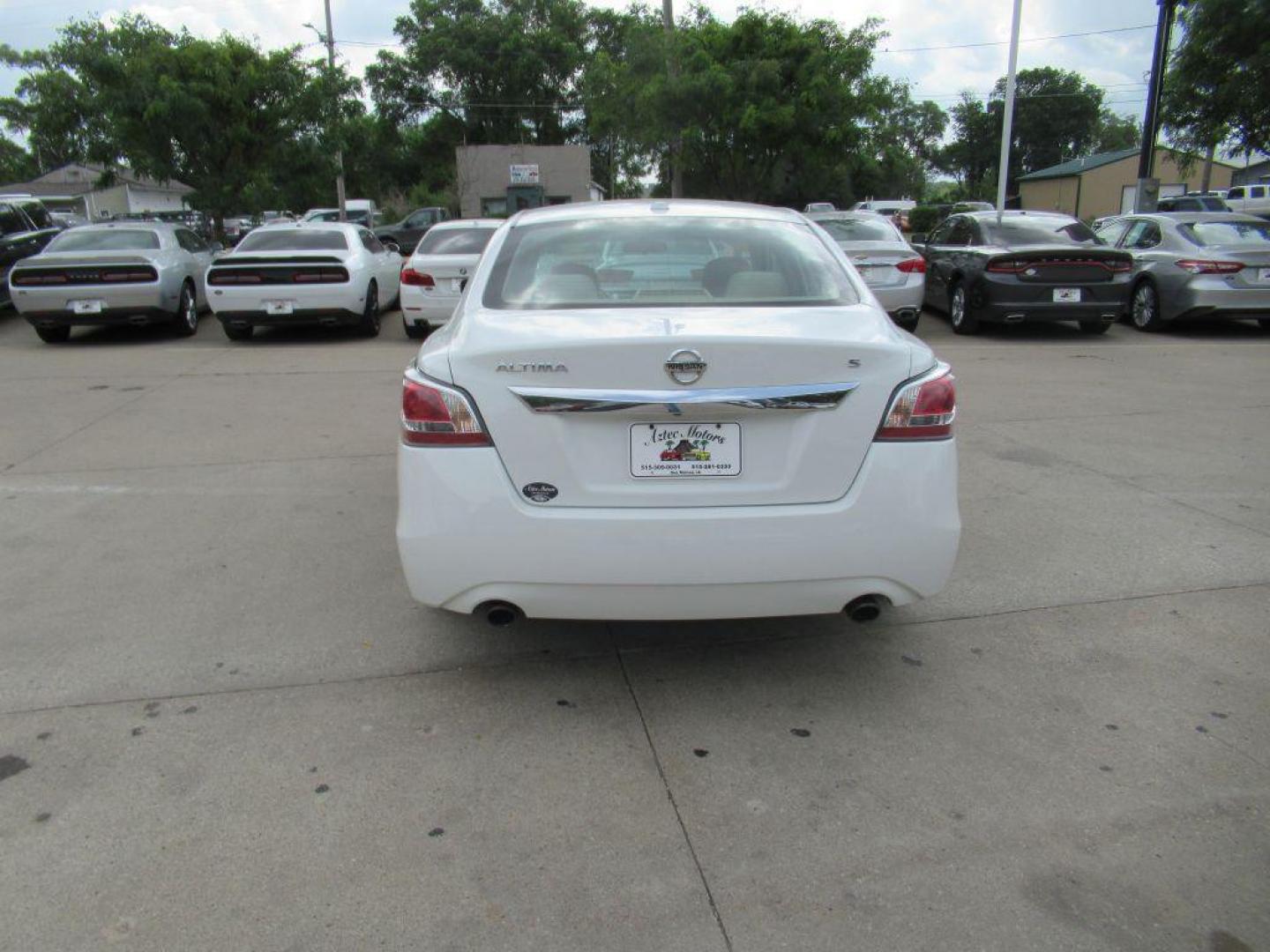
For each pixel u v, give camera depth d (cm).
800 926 222
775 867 242
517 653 355
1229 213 1222
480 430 285
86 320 1128
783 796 271
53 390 860
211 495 542
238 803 266
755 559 287
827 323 303
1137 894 232
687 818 261
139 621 380
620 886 235
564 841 252
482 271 355
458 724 307
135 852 246
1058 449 629
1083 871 239
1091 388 835
